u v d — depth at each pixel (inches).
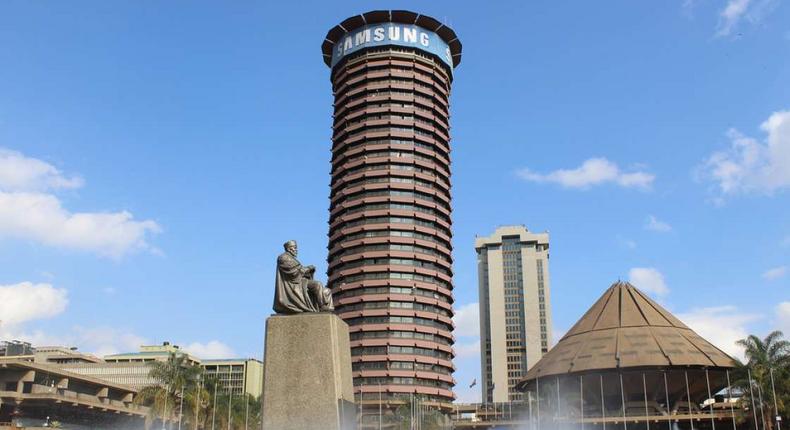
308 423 983.0
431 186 6284.5
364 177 6215.6
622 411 4970.5
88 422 4722.0
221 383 5236.2
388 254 5930.1
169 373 4158.5
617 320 5423.2
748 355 4202.8
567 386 5137.8
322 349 1011.9
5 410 4084.6
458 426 6082.7
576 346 5329.7
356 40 6668.3
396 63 6520.7
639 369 4886.8
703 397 5511.8
